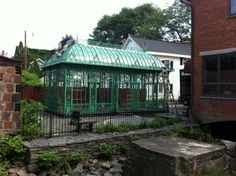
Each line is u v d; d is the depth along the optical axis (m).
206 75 14.83
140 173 6.38
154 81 20.14
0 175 8.16
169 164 5.66
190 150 6.05
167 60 32.66
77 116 11.64
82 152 9.93
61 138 10.33
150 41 34.56
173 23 49.59
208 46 14.70
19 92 10.47
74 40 18.03
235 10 13.47
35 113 11.62
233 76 13.41
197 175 5.67
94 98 17.45
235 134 12.55
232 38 13.48
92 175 8.62
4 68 10.23
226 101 13.69
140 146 6.44
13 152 9.14
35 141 9.76
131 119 15.00
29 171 8.62
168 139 7.20
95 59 17.22
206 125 13.54
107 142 10.63
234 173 6.19
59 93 17.12
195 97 15.38
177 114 17.58
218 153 6.21
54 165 8.90
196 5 15.48
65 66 16.47
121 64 18.19
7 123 10.22
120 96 18.64
